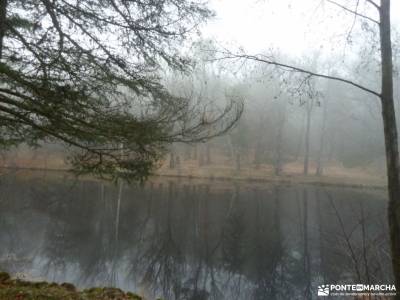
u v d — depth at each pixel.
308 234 12.62
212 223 15.45
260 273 9.09
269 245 11.73
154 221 15.81
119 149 5.08
